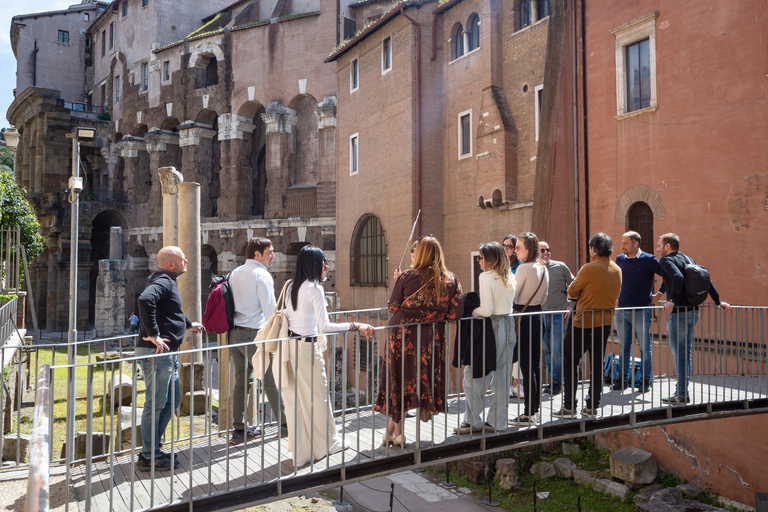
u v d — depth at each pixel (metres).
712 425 11.94
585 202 15.28
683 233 12.79
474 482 14.66
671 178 13.06
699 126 12.50
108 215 46.22
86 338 35.00
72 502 5.16
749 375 10.80
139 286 43.25
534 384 7.00
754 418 11.08
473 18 20.47
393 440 6.20
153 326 5.84
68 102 50.84
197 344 11.92
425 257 5.97
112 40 48.00
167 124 41.69
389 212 23.11
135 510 4.90
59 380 17.23
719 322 11.91
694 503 11.51
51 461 6.63
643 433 13.66
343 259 26.97
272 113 33.38
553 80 15.70
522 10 18.80
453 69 21.28
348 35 32.53
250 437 6.84
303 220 32.06
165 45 41.72
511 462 14.41
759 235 11.31
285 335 5.80
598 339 7.09
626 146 14.20
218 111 37.09
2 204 19.00
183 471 5.80
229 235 35.97
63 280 40.25
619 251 14.30
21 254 19.88
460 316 6.07
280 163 33.72
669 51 13.17
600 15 15.01
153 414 4.99
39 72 51.94
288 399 5.82
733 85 11.85
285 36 33.78
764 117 11.27
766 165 11.23
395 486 14.70
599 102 14.99
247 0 38.09
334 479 5.71
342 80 27.41
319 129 31.78
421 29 21.72
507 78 19.09
